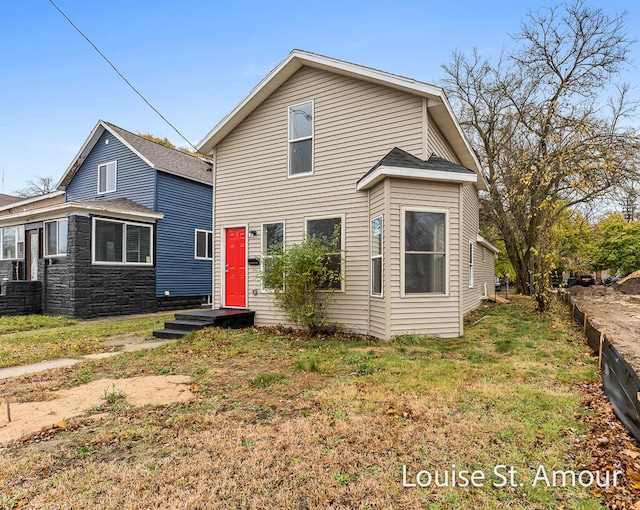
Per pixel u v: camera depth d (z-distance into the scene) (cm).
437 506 235
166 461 287
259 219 976
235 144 1027
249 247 989
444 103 775
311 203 900
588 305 1385
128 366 570
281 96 958
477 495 246
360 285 821
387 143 816
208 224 1638
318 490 249
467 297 1123
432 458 288
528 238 1941
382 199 738
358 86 855
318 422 350
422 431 330
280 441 314
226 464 281
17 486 258
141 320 1103
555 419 352
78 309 1139
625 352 615
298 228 916
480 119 2136
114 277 1245
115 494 247
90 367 569
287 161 940
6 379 517
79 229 1155
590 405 389
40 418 375
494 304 1447
